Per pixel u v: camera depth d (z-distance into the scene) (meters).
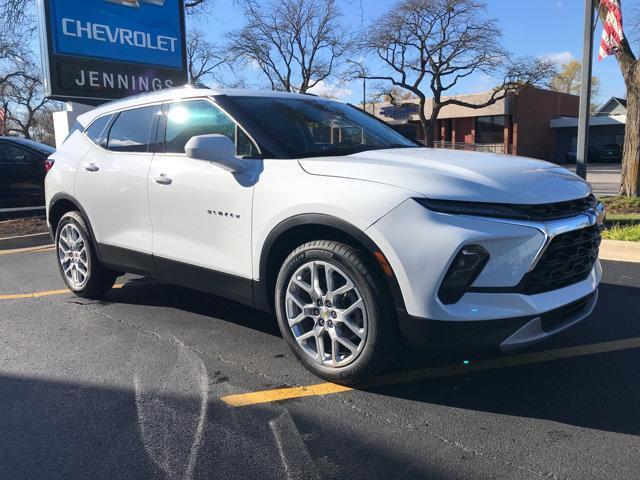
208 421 3.06
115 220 4.72
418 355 3.92
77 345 4.20
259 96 4.27
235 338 4.30
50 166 5.46
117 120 4.91
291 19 39.25
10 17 16.80
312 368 3.51
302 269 3.46
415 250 2.95
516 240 2.94
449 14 34.06
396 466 2.63
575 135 48.09
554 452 2.73
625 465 2.61
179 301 5.30
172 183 4.16
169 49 10.59
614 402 3.22
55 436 2.93
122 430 2.98
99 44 9.67
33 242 8.69
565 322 3.24
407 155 3.61
